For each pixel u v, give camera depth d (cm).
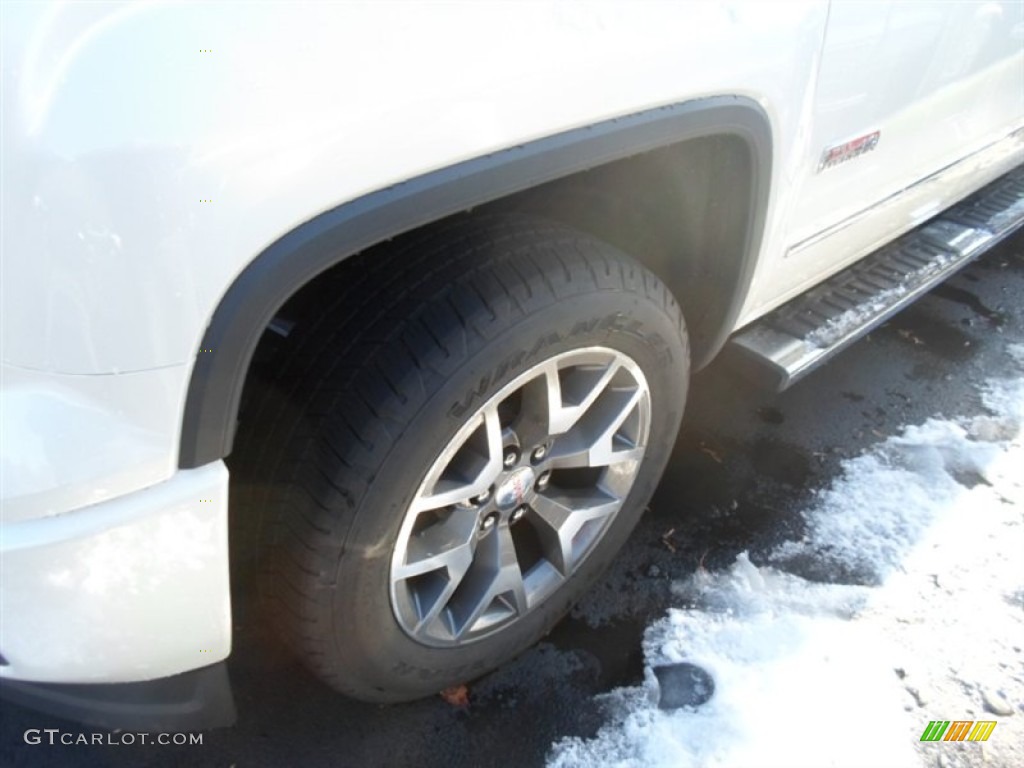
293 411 143
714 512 254
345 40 107
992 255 413
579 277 153
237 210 105
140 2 95
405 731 192
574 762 187
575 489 196
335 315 144
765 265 209
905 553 244
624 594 227
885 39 193
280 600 156
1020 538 251
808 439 286
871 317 252
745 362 231
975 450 286
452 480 160
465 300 142
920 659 213
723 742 191
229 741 187
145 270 102
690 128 153
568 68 129
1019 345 347
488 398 150
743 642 214
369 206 115
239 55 100
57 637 122
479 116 121
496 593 180
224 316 110
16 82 93
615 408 182
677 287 206
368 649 164
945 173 272
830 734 194
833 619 222
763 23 157
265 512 147
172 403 112
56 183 95
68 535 113
